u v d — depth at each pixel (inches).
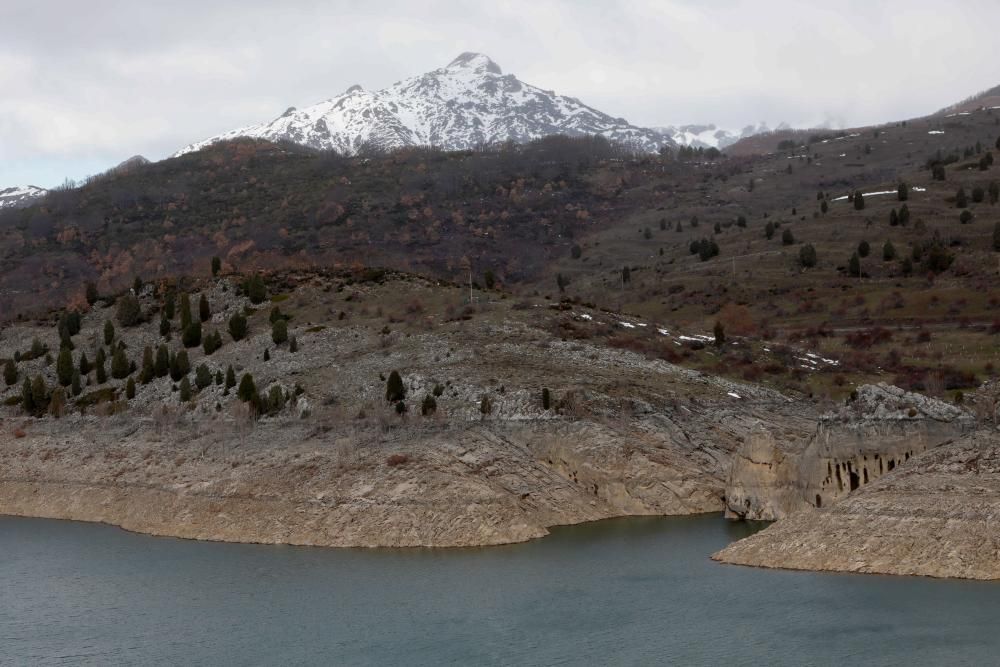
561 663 2755.9
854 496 3496.6
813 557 3353.8
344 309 7022.6
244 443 5054.1
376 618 3169.3
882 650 2682.1
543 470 4670.3
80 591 3599.9
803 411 5447.8
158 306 7539.4
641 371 5718.5
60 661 2913.4
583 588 3378.4
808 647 2726.4
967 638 2701.8
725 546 3846.0
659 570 3533.5
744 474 4384.8
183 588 3582.7
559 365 5674.2
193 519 4569.4
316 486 4475.9
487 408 5073.8
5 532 4685.0
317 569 3754.9
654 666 2691.9
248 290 7406.5
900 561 3179.1
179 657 2920.8
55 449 5605.3
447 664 2790.4
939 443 3695.9
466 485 4291.3
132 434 5536.4
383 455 4564.5
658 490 4670.3
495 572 3622.0
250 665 2842.0
